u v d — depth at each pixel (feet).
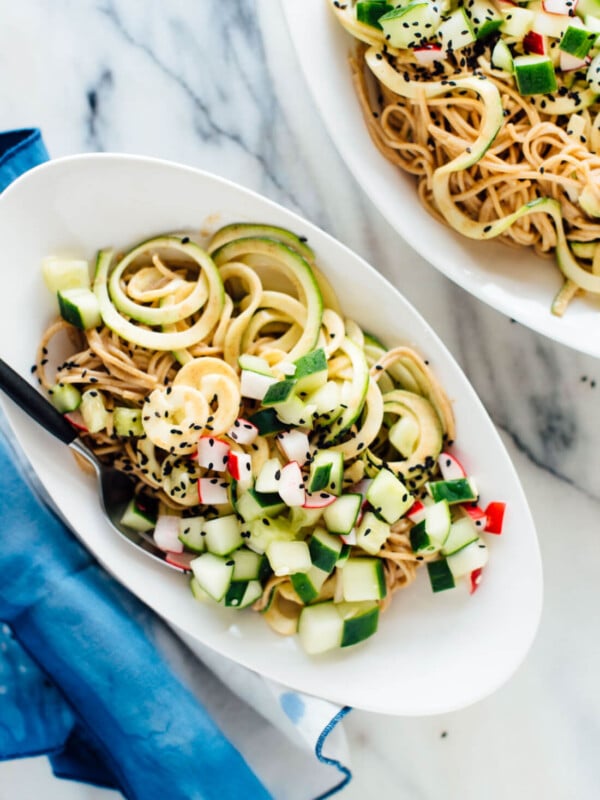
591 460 2.03
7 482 1.89
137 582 1.74
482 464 1.76
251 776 1.92
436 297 2.01
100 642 1.88
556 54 1.79
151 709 1.89
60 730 1.95
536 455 2.03
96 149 1.94
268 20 1.95
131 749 1.89
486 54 1.79
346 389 1.72
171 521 1.76
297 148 1.97
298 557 1.70
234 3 1.94
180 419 1.69
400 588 1.82
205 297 1.72
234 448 1.71
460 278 1.81
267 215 1.69
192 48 1.94
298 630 1.79
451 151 1.80
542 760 2.06
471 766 2.05
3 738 1.93
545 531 2.04
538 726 2.06
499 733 2.06
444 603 1.81
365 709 1.76
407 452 1.76
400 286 2.00
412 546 1.76
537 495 2.04
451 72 1.78
